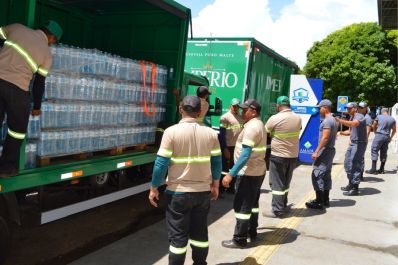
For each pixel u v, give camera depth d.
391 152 17.55
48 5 6.28
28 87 3.70
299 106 12.46
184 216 3.74
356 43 35.50
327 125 7.03
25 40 3.60
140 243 5.19
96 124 4.94
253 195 5.12
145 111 5.86
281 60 12.22
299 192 8.77
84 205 4.93
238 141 5.35
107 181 5.54
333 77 35.97
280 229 6.07
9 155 3.64
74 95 4.56
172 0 5.86
